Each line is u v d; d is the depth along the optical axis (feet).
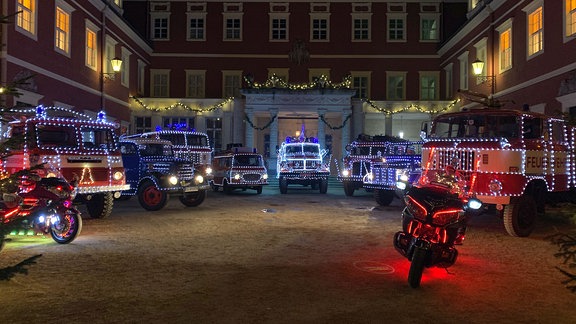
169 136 64.28
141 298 18.84
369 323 16.46
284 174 67.31
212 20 122.93
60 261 24.82
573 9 59.62
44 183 29.04
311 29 122.62
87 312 17.16
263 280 21.68
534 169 34.94
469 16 100.12
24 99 60.44
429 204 22.26
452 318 17.07
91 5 83.35
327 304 18.42
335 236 33.42
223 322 16.35
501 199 33.14
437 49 120.67
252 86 107.96
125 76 104.01
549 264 25.58
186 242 30.50
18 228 18.79
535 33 69.87
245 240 31.48
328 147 107.55
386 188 49.60
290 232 34.86
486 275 23.16
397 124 115.75
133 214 43.80
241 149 68.95
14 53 58.23
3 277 17.42
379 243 30.94
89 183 35.96
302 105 104.32
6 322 16.08
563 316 17.42
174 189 45.91
